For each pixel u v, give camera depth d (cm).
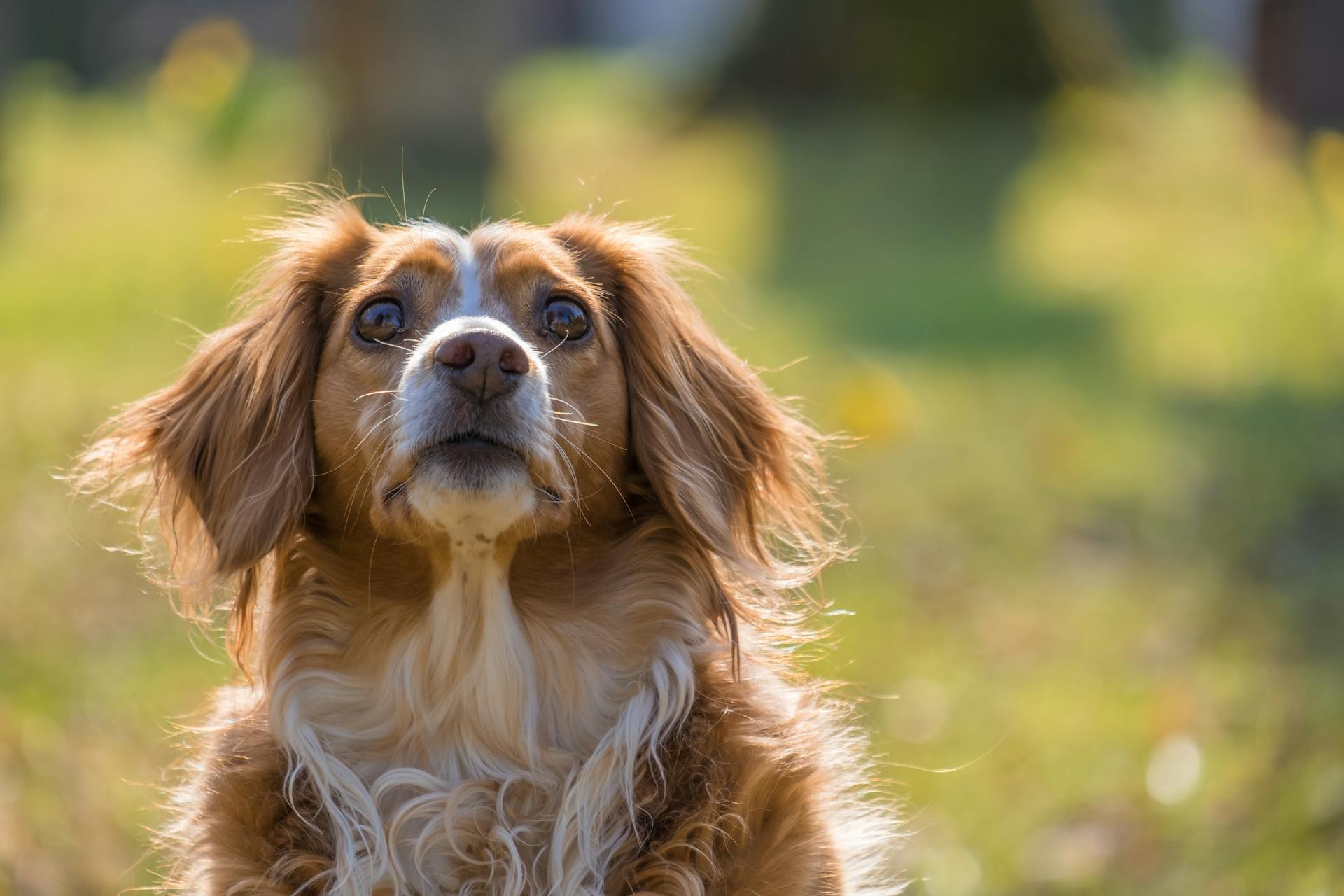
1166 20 5347
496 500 566
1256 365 1656
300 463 620
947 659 950
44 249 2170
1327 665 918
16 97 3528
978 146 2831
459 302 609
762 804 577
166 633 982
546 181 2680
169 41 5212
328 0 2664
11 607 975
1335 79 3003
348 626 615
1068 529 1173
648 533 628
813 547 685
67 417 1327
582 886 581
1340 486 1230
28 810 766
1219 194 2620
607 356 626
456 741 608
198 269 1936
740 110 3119
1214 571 1077
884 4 3048
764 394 671
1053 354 1728
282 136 2848
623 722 599
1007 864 750
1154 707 873
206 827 585
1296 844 722
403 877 587
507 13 2700
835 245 2381
